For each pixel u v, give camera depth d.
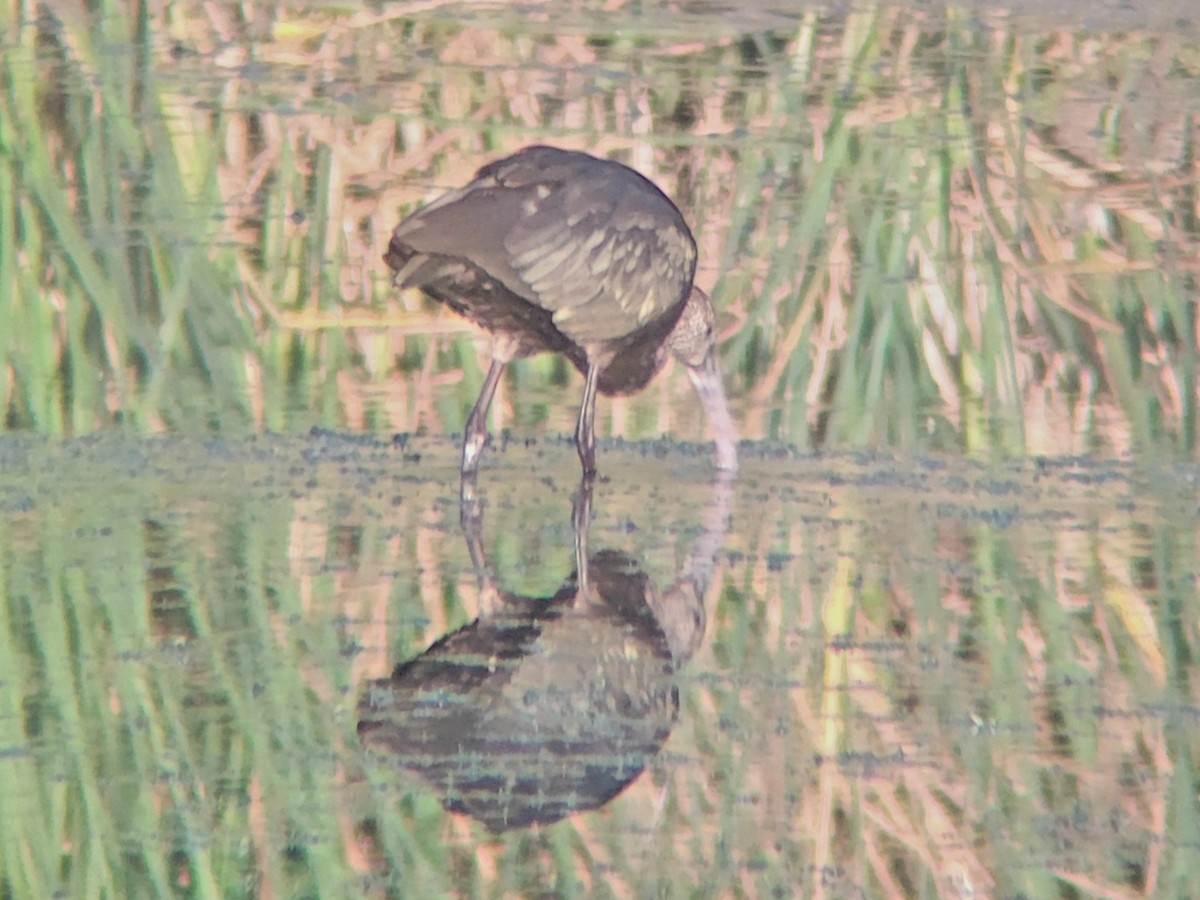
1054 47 18.53
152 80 15.72
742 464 12.73
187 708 7.92
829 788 7.44
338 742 7.66
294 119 15.26
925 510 11.72
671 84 16.77
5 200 13.50
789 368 13.80
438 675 8.39
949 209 14.91
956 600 9.83
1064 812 7.37
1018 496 12.12
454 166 15.30
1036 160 15.98
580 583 9.84
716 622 9.34
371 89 16.14
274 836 6.88
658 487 12.15
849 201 14.91
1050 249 14.91
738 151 15.62
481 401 11.84
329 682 8.27
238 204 14.59
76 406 12.57
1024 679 8.72
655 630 9.17
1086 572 10.39
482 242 10.67
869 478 12.49
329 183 14.86
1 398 12.47
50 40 16.08
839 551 10.68
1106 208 15.38
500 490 11.82
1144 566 10.53
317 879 6.66
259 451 12.28
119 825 6.94
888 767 7.64
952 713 8.27
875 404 13.57
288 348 13.55
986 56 18.03
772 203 15.16
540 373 13.94
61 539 10.24
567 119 16.11
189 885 6.52
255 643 8.71
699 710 8.17
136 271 13.59
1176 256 14.94
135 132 14.88
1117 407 13.66
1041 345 14.17
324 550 10.24
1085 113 16.80
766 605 9.63
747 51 17.75
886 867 6.86
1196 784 7.59
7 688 8.09
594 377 11.70
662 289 11.60
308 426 12.80
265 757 7.50
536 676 8.46
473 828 7.02
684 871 6.74
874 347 13.84
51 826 6.90
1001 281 14.28
